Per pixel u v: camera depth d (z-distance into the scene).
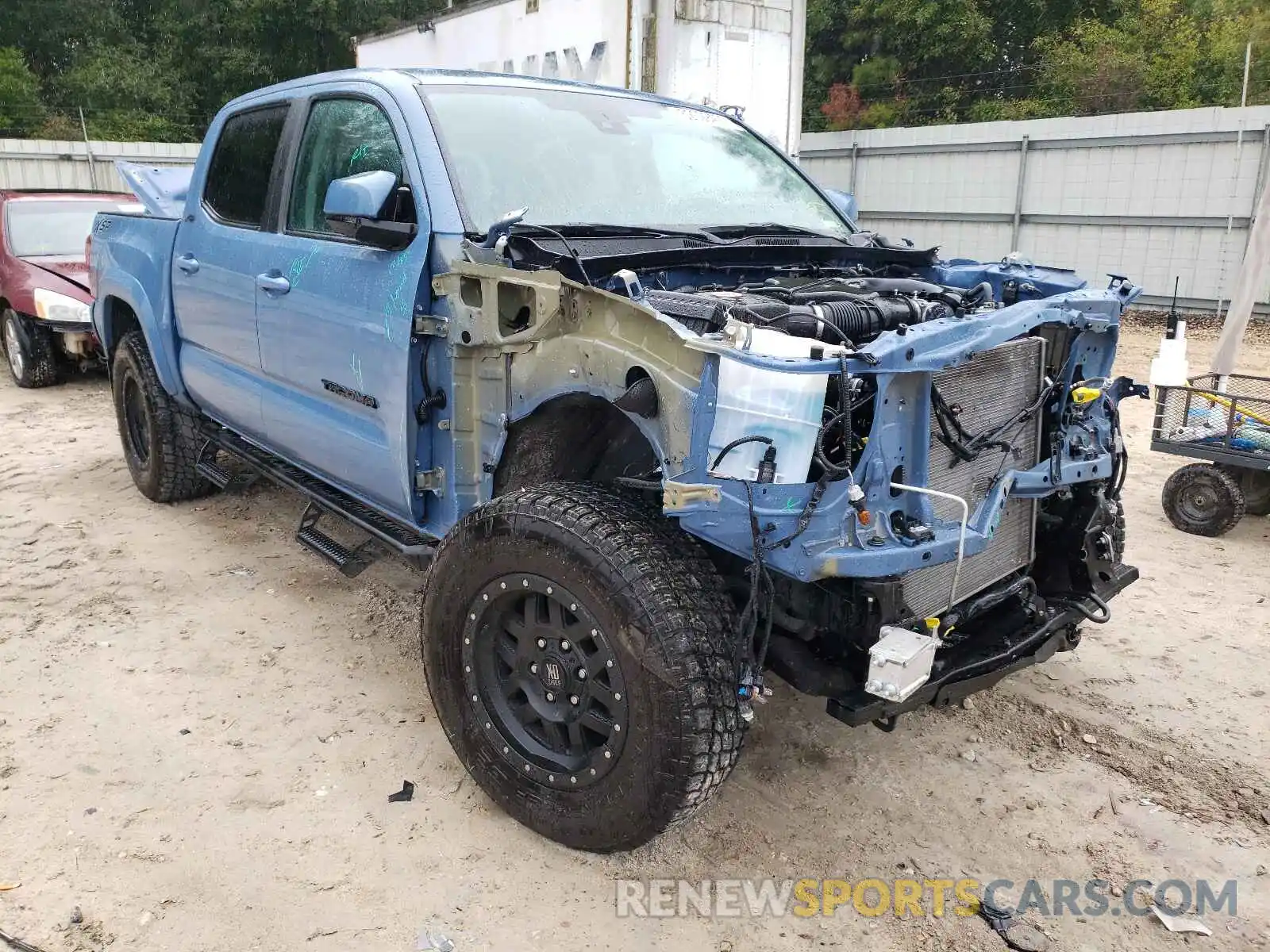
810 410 2.40
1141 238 16.02
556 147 3.81
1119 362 11.97
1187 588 4.99
